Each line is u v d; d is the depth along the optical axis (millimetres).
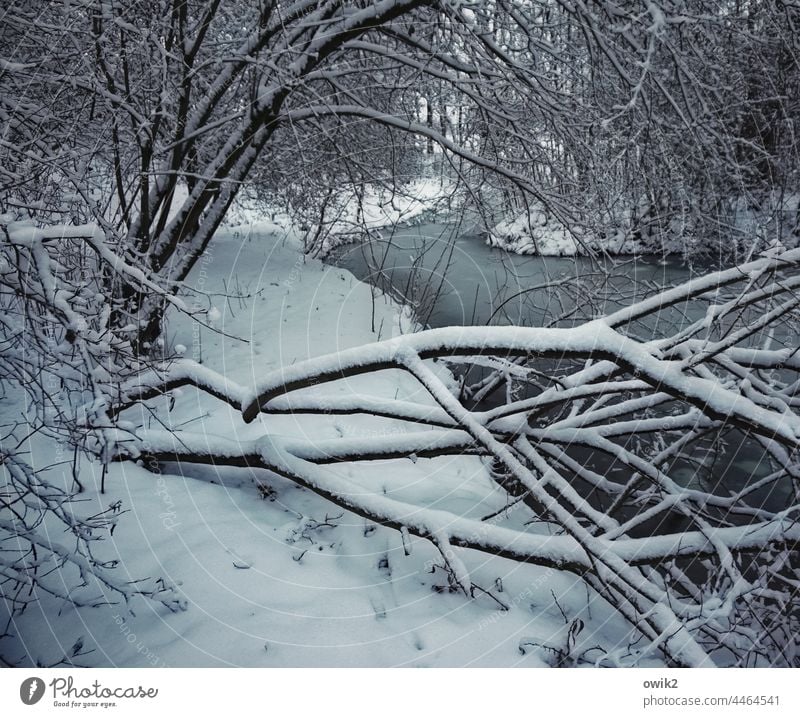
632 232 7008
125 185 6227
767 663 3555
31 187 3580
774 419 3365
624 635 3627
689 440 4711
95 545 3555
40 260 2875
